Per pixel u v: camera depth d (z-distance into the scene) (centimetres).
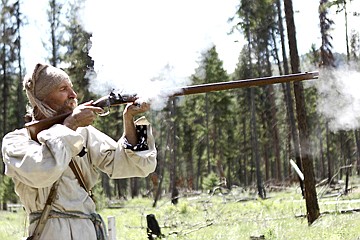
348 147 3922
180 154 5575
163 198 3500
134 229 1372
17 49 3853
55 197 289
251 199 2323
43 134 276
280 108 4531
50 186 289
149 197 3909
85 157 305
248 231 1096
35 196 291
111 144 310
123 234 1269
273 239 965
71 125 286
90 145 309
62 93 301
